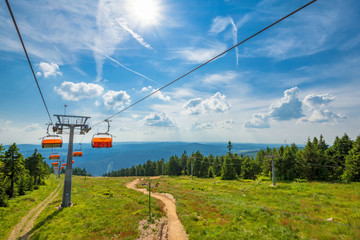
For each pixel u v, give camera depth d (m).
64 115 26.14
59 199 32.31
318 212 24.73
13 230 18.98
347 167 53.19
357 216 22.19
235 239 17.12
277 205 29.30
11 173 37.41
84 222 19.66
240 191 44.28
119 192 42.06
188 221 22.45
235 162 96.81
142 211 24.56
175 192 42.75
